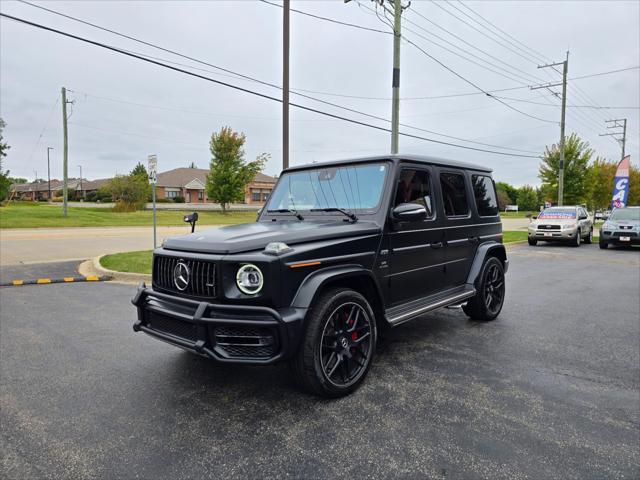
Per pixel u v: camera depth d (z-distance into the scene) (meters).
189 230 23.41
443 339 4.80
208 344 2.95
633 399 3.30
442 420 2.96
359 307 3.43
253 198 60.25
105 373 3.81
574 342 4.71
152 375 3.76
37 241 15.81
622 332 5.10
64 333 5.01
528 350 4.44
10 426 2.90
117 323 5.45
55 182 88.69
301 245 3.18
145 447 2.64
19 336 4.89
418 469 2.41
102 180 70.19
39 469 2.42
